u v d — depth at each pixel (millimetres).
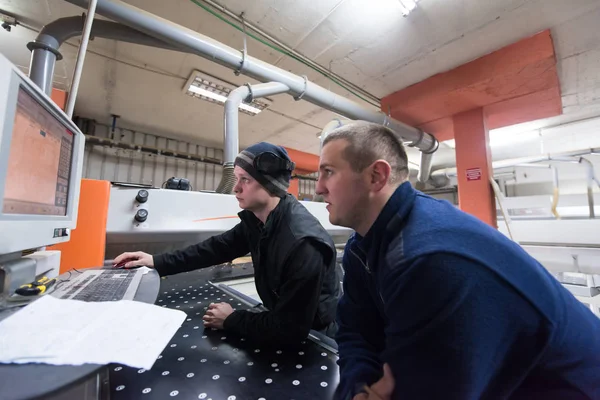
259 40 1832
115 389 424
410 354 331
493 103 2432
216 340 600
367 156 451
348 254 607
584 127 3295
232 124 1480
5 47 1969
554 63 1839
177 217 1087
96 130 3400
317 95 1992
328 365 524
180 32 1354
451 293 306
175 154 3826
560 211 4066
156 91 2652
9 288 457
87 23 879
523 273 339
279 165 808
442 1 1576
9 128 406
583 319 399
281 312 605
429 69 2230
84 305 432
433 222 372
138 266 800
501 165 3635
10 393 229
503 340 314
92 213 912
